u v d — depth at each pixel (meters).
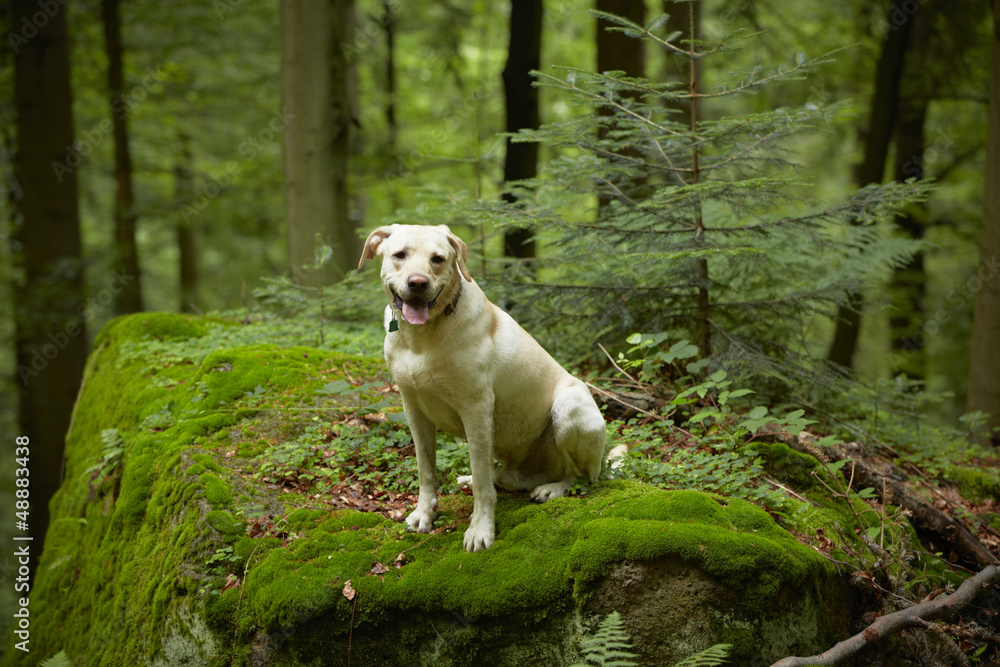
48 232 9.66
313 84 7.33
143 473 3.86
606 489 3.27
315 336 5.57
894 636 3.08
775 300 4.68
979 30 9.62
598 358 5.10
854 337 8.80
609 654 2.40
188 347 5.45
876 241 5.78
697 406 4.37
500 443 3.27
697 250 3.85
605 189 4.50
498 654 2.81
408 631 2.87
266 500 3.41
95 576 3.91
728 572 2.67
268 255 15.29
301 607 2.86
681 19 7.87
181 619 3.08
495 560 2.93
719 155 4.33
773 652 2.68
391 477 3.70
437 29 13.24
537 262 5.44
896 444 5.15
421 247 2.76
